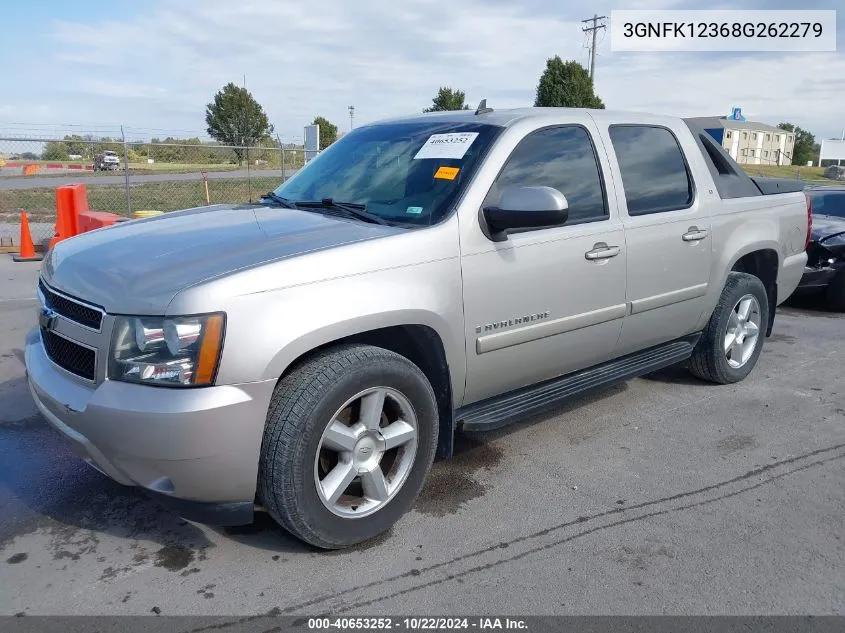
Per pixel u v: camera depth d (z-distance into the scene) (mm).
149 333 2510
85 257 3059
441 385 3295
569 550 3018
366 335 3096
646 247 4070
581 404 4793
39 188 22703
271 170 28391
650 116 4410
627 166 4094
